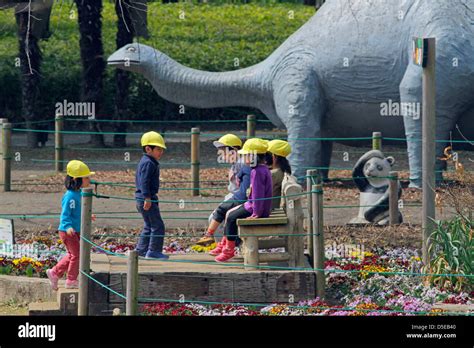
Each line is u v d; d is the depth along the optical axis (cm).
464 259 1503
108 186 2539
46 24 3200
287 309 1401
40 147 3341
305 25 2505
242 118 4069
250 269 1478
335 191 2461
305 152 2444
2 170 2488
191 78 2527
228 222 1541
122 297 1373
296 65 2456
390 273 1477
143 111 4066
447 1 2342
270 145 1616
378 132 2222
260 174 1508
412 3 2361
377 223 1989
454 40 2303
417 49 1593
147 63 2519
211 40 4816
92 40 3288
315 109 2445
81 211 1383
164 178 2688
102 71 3306
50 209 2219
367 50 2383
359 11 2416
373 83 2389
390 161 2008
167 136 3741
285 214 1544
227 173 2764
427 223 1578
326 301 1487
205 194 2441
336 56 2414
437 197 1633
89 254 1383
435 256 1552
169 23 5100
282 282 1452
